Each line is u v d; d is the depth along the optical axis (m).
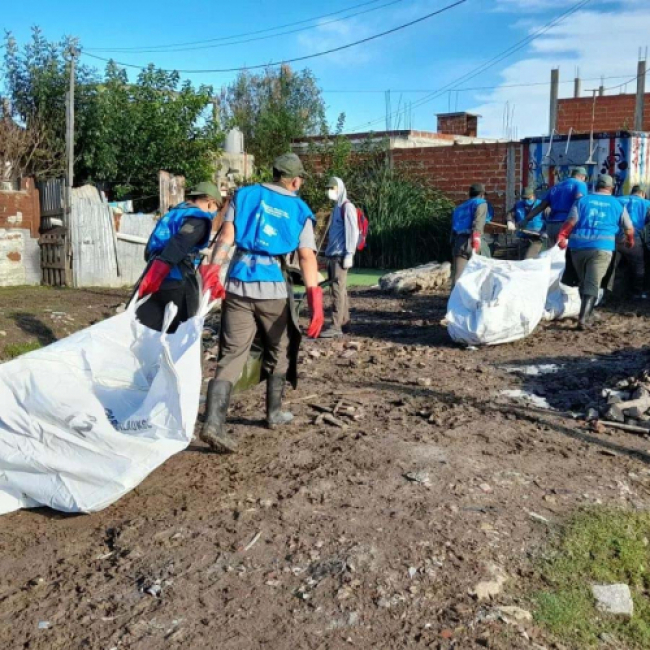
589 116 27.31
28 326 9.95
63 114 16.20
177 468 4.86
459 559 3.73
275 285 4.98
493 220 18.33
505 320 8.38
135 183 16.95
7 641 3.12
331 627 3.21
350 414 5.95
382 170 19.31
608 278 10.34
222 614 3.29
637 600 3.56
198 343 4.38
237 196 5.00
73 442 4.10
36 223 14.70
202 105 17.02
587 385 6.80
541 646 3.14
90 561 3.74
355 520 4.12
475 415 5.96
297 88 32.00
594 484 4.70
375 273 17.64
